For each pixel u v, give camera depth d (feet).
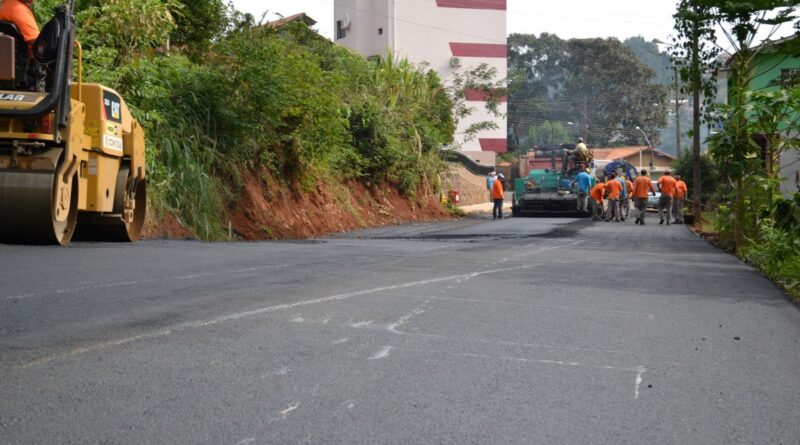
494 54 214.28
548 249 48.37
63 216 36.73
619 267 36.68
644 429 11.94
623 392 14.02
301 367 14.89
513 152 294.46
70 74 36.32
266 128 72.84
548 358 16.49
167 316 19.35
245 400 12.66
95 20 53.62
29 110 34.22
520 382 14.44
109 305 20.54
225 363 14.97
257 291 24.13
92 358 14.99
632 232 76.79
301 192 80.69
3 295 21.34
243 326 18.48
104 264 29.30
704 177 147.54
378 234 76.43
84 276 25.71
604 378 14.98
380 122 109.40
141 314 19.48
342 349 16.51
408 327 19.17
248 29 72.33
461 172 176.35
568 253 45.09
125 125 42.91
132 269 28.19
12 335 16.66
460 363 15.72
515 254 42.86
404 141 118.42
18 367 14.19
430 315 20.98
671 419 12.51
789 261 34.40
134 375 13.92
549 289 27.40
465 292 25.75
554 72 322.96
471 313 21.58
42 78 36.09
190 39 72.69
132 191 43.88
